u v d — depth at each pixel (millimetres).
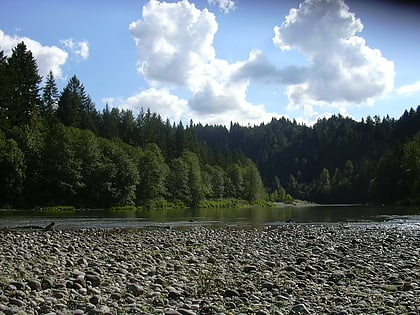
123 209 86000
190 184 113688
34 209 72312
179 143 137625
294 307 10031
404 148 112938
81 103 122000
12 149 71875
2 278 11617
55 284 11484
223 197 136625
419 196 100500
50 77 107812
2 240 21234
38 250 18078
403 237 27547
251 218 53969
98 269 13859
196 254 18984
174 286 12180
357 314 9828
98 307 9695
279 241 25141
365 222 44562
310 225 40125
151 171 98188
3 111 81750
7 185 71312
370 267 15805
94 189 83875
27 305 9539
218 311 9797
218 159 153250
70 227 35750
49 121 97750
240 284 12742
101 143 91688
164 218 52000
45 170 78938
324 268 15781
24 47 93312
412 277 13977
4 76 83500
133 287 11336
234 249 21094
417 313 9852
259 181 151625
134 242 22953
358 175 156375
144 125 136125
